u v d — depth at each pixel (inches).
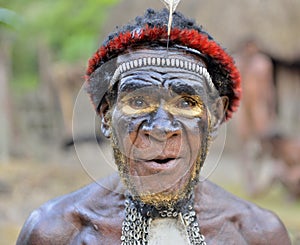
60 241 116.3
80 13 698.2
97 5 693.3
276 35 542.9
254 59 420.8
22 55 749.3
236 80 111.7
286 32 542.9
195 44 103.7
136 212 110.7
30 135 628.4
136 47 102.7
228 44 544.7
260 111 421.4
